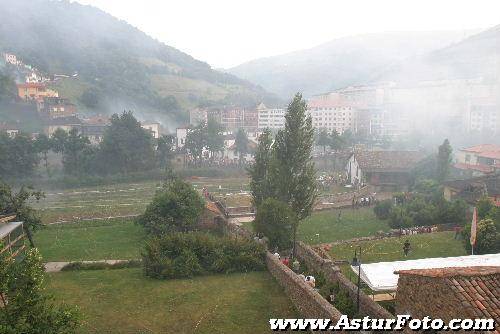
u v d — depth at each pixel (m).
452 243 44.78
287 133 44.09
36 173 97.62
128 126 104.38
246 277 35.97
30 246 46.69
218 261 36.88
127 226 59.25
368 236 50.22
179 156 125.19
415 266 27.95
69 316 19.22
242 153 117.31
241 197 74.25
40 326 18.14
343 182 89.25
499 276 17.16
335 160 113.94
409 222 52.91
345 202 68.12
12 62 194.62
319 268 35.03
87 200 79.38
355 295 27.73
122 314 29.58
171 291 33.25
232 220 57.62
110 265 40.38
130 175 99.44
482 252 39.75
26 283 18.88
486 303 15.77
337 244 45.28
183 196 52.81
